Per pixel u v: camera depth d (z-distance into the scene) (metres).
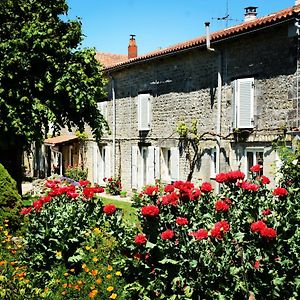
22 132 12.78
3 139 13.23
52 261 6.45
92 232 6.64
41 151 26.94
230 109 13.74
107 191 19.78
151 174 17.56
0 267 6.48
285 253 4.72
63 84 13.24
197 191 5.66
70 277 5.99
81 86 13.48
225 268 4.74
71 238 6.40
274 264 4.67
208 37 13.67
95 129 14.55
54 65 13.08
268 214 5.25
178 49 15.11
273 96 12.30
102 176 21.72
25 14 13.44
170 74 16.53
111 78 20.44
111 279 5.71
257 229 4.51
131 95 19.08
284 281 4.66
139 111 18.08
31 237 6.66
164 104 16.88
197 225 5.37
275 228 4.85
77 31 13.98
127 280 5.36
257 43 12.80
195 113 15.30
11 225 8.89
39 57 12.94
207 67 14.72
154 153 17.44
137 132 18.67
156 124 17.39
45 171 26.45
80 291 5.69
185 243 4.98
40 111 13.05
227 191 6.20
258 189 6.28
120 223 5.95
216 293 4.77
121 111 19.86
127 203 16.31
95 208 7.17
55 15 14.02
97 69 14.33
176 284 5.01
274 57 12.26
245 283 4.71
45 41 12.84
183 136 15.83
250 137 12.98
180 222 4.93
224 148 13.94
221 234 4.62
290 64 11.77
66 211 6.84
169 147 16.64
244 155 13.26
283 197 5.95
